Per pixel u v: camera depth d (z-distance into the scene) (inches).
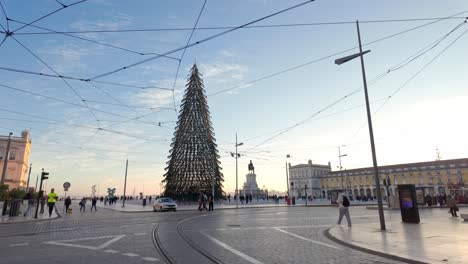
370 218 843.4
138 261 315.9
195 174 2169.0
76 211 1312.7
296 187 5231.3
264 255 349.4
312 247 402.6
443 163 3762.3
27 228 632.4
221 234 529.0
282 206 1774.1
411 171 3944.4
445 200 1669.5
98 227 645.9
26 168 3511.3
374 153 571.2
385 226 598.2
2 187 1374.3
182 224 705.6
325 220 805.2
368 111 582.6
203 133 2284.7
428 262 300.2
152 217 938.7
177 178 2171.5
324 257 340.5
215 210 1382.9
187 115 2305.6
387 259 331.0
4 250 376.2
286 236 506.6
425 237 460.1
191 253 357.7
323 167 5315.0
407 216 680.4
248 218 884.0
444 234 489.4
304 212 1167.0
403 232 517.3
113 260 319.6
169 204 1328.7
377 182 564.4
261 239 471.5
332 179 4872.0
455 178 3599.9
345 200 621.3
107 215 1043.9
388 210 1233.4
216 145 2353.6
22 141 3326.8
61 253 356.5
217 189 2240.4
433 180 3750.0
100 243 431.2
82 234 531.5
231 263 309.7
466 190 1755.7
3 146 3262.8
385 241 426.6
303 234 532.4
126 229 607.8
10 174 3218.5
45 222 776.3
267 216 960.9
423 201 1478.8
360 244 402.6
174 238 478.0
